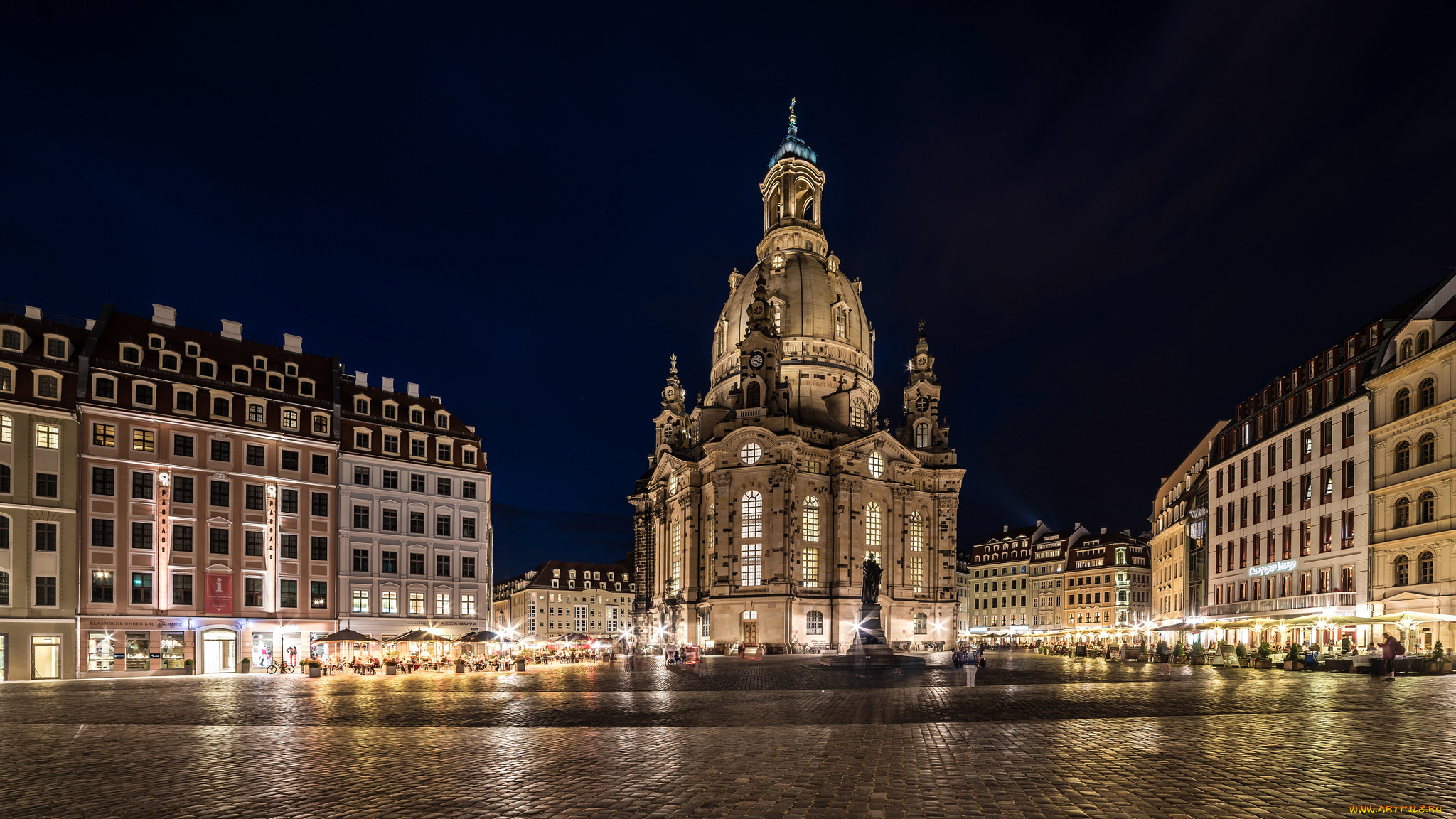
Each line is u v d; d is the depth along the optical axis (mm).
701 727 21125
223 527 64438
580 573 185625
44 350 59281
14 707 31203
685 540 109812
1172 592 101500
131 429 61312
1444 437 49875
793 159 134000
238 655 63812
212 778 15008
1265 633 61750
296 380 70938
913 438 119000
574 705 28859
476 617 77312
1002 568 181000
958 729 20078
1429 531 50500
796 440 99812
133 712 28422
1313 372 64625
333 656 65188
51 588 56875
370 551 71938
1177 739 18172
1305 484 64188
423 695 34281
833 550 102500
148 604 60500
